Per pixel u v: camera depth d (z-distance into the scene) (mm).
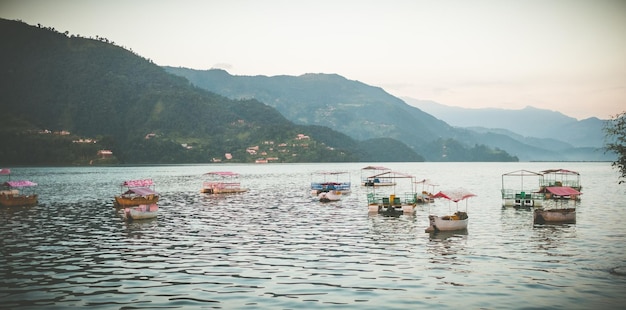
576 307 26938
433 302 27906
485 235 50531
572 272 34406
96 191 120062
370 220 63594
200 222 62125
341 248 43906
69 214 71750
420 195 89500
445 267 36219
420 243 46219
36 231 55000
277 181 165750
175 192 116562
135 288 31031
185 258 39844
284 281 32500
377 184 139250
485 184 147250
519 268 35750
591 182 148500
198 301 28312
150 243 46906
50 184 148375
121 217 67875
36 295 29656
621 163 35844
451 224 52938
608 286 30859
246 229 55844
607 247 43438
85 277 33781
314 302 28016
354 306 27281
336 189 116438
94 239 49406
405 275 33938
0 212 74562
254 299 28625
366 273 34531
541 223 59156
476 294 29391
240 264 37500
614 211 71188
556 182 114188
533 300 28172
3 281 32812
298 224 59906
